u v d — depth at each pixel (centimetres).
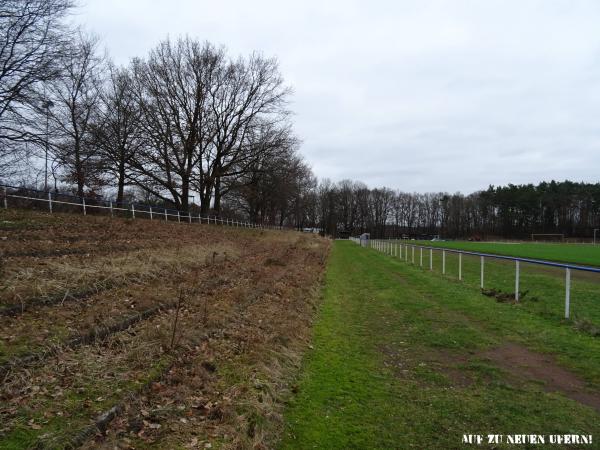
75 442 376
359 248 4500
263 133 4084
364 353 754
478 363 691
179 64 3694
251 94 4038
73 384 488
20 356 525
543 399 548
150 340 650
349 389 582
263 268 1603
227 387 538
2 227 1359
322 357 724
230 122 4053
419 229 13162
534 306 1123
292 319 914
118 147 3266
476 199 12481
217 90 3919
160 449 392
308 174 8031
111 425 417
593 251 4138
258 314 908
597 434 457
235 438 420
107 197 3831
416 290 1450
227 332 754
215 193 4347
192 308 874
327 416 500
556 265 1025
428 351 765
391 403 536
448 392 573
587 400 547
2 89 1750
